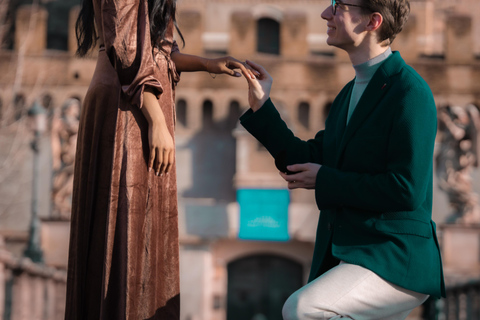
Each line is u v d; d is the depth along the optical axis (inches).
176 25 125.1
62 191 1048.2
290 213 1135.0
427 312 820.0
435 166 1107.3
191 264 1138.0
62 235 1036.5
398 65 123.6
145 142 116.3
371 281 114.7
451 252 1069.1
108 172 116.1
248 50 1186.6
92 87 118.3
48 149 1086.4
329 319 112.5
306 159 137.5
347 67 1187.3
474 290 665.6
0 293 441.4
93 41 126.0
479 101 1167.6
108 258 113.0
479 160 1119.6
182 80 1177.4
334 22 126.6
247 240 1152.2
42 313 597.9
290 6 1223.5
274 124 136.1
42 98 1144.2
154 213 116.5
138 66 114.3
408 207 116.4
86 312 115.7
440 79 1172.5
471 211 1085.1
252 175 1141.7
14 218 1095.0
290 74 1184.8
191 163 1171.9
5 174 1062.4
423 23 1252.5
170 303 118.5
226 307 1165.7
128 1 114.9
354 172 121.4
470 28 1175.6
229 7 1226.0
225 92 1178.6
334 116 134.3
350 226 119.9
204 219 1143.6
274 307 1166.3
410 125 117.5
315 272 124.0
